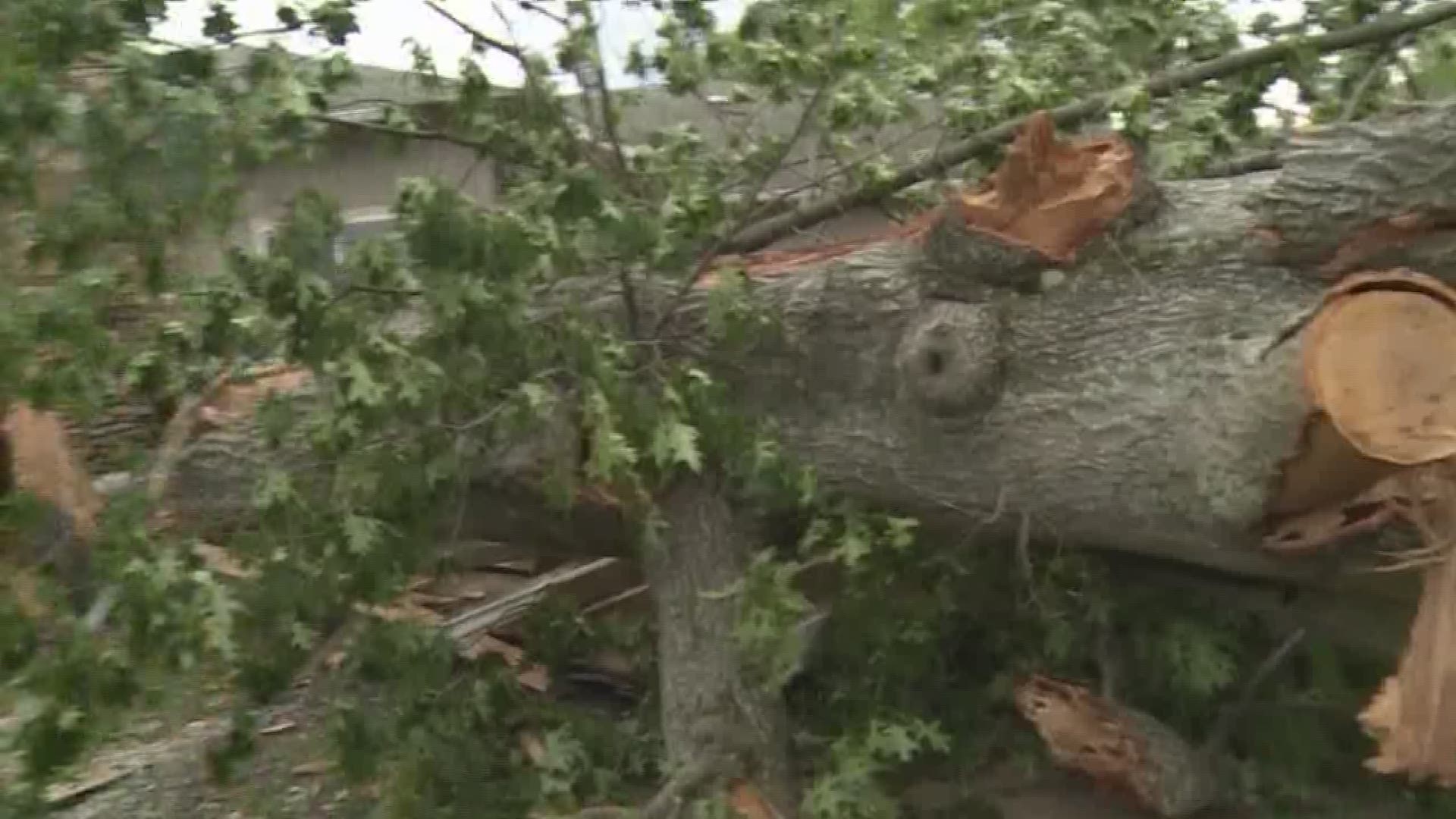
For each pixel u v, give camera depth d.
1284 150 4.98
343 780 5.37
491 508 5.89
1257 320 4.74
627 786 5.74
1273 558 4.65
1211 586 5.66
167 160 4.32
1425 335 4.07
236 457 5.62
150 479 5.22
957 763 6.00
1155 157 5.65
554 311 5.14
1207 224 4.98
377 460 4.84
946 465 5.29
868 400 5.45
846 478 5.52
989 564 5.82
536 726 5.83
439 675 5.26
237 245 4.77
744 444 5.21
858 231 6.58
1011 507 5.27
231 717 5.64
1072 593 5.75
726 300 5.35
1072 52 6.24
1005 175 5.03
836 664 5.88
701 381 5.19
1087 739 5.35
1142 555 5.49
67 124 4.20
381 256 4.78
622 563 6.66
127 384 5.19
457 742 5.36
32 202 4.29
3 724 4.56
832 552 5.26
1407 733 4.12
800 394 5.56
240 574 5.01
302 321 4.70
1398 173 4.54
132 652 4.11
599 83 5.56
